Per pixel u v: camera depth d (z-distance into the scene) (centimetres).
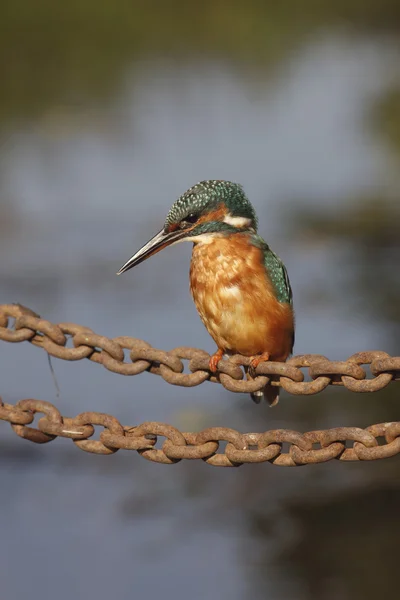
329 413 1188
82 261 1659
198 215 710
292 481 1100
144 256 720
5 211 1898
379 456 486
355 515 1034
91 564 946
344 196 1934
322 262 1659
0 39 2897
